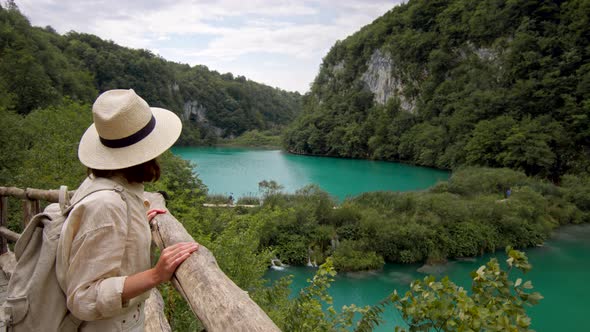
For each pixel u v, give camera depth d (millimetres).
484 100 58625
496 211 25484
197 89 134375
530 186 33312
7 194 4344
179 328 4527
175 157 19516
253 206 23391
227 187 43406
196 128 125125
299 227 22406
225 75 175125
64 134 14938
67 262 1205
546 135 46375
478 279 2586
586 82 49406
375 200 28312
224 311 1264
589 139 46906
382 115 80188
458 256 22781
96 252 1172
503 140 49188
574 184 35062
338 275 19766
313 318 4273
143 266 1368
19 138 12750
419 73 79188
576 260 22047
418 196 28234
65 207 1331
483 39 69562
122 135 1332
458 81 68625
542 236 25203
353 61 100250
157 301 2768
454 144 59781
